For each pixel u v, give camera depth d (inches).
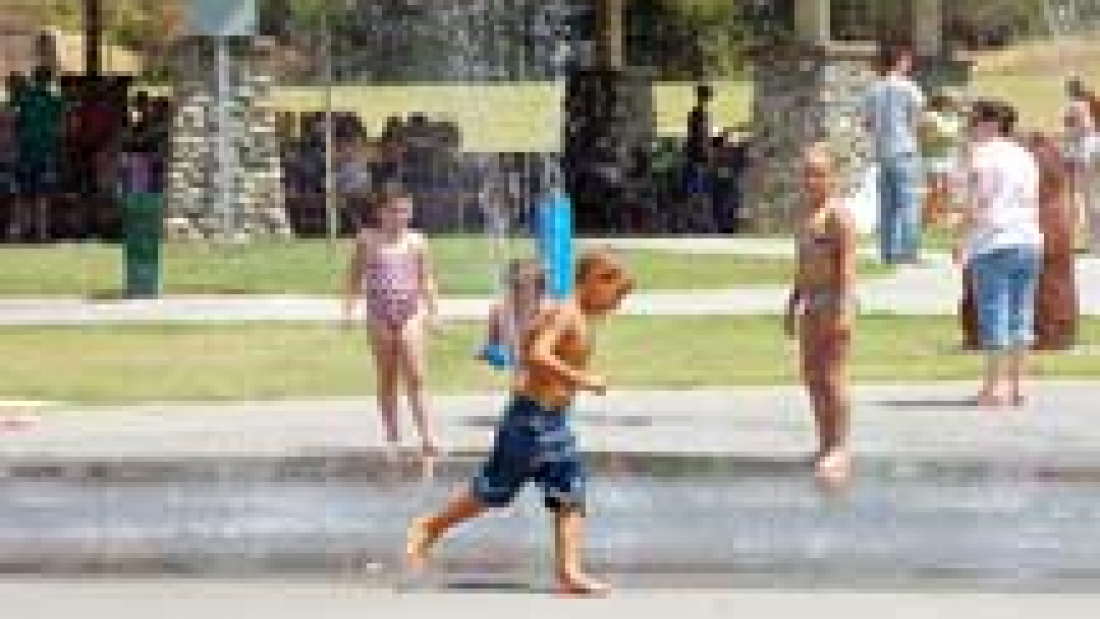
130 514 913.5
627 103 2477.9
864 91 2215.8
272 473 997.2
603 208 2351.1
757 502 928.3
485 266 1841.8
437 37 3206.2
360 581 797.9
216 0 2160.4
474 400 1212.5
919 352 1381.6
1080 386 1253.7
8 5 3629.4
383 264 1018.7
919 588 781.3
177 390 1251.8
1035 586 784.3
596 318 802.2
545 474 787.4
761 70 2262.6
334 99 3228.3
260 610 745.6
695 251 2031.3
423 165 2319.1
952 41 3590.1
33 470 991.6
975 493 946.7
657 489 956.6
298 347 1427.2
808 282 958.4
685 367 1330.0
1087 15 3582.7
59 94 2375.7
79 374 1317.7
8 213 2229.3
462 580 799.1
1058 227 1379.2
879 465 976.3
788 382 1269.7
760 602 757.3
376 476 999.6
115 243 2172.7
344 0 3294.8
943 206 1964.8
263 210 2171.5
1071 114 2037.4
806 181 964.6
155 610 747.4
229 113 2170.3
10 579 797.2
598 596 770.8
